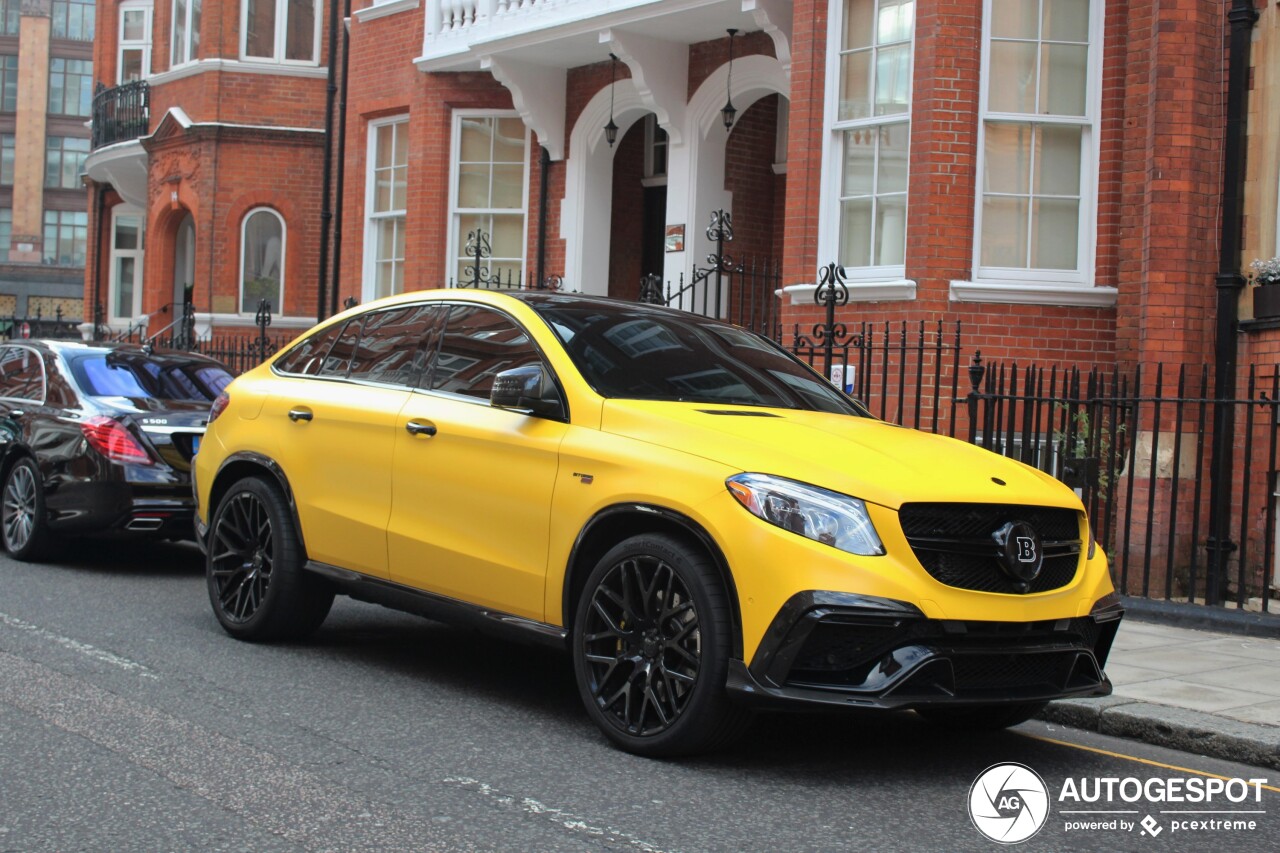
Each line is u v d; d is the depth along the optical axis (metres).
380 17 18.02
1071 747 5.87
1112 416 9.09
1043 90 11.59
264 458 7.15
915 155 11.53
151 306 22.98
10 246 59.69
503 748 5.34
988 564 5.08
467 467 6.01
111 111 24.80
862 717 6.35
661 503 5.18
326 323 7.43
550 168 16.80
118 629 7.52
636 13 14.12
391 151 18.11
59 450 9.73
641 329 6.38
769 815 4.61
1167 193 10.06
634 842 4.25
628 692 5.29
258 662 6.80
